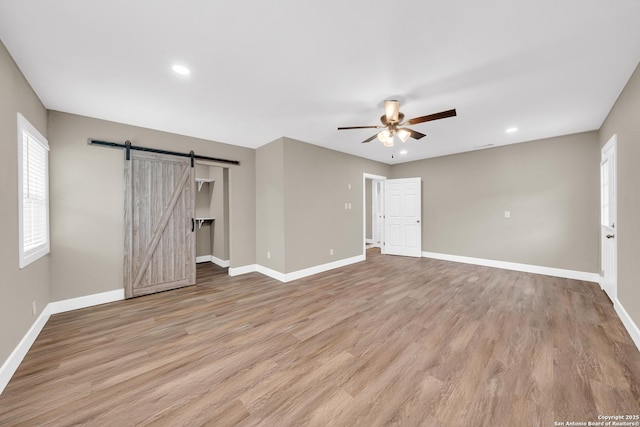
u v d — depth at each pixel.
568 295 3.32
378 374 1.79
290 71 2.21
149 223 3.56
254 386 1.68
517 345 2.13
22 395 1.61
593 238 3.90
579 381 1.68
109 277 3.26
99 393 1.62
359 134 3.98
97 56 1.96
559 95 2.66
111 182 3.28
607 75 2.27
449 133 3.96
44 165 2.69
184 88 2.47
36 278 2.43
